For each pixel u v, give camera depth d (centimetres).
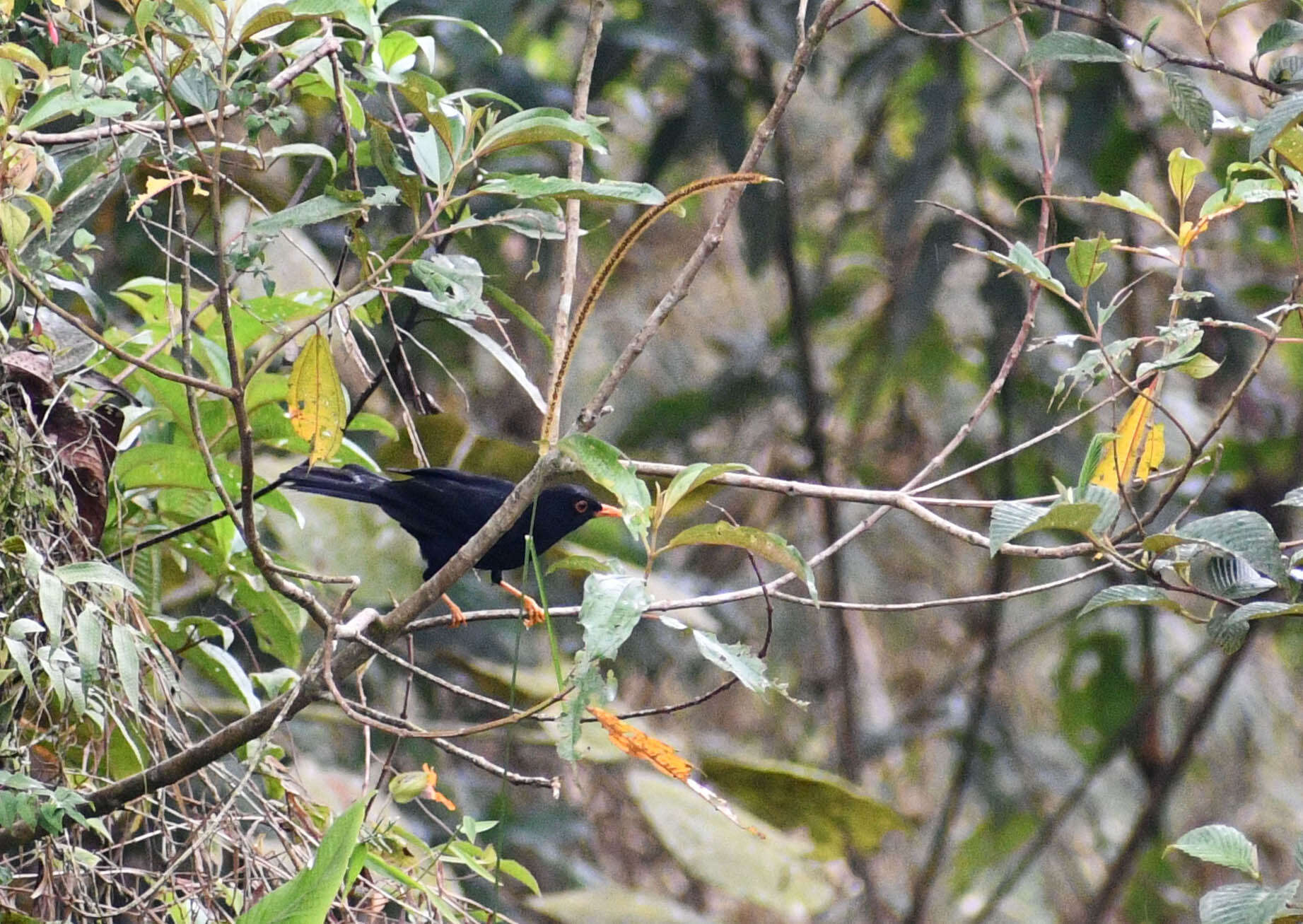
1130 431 615
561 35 1633
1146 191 1661
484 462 882
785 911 1089
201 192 546
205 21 469
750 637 1706
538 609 689
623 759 1072
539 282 1484
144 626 615
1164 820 1781
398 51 557
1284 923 501
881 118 1548
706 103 1447
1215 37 1574
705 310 1903
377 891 608
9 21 564
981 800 1898
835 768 1758
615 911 1148
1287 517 1507
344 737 1246
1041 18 1423
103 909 568
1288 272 1638
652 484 765
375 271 526
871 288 1892
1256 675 1855
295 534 939
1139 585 556
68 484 588
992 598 589
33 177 542
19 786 499
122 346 701
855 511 1786
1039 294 677
